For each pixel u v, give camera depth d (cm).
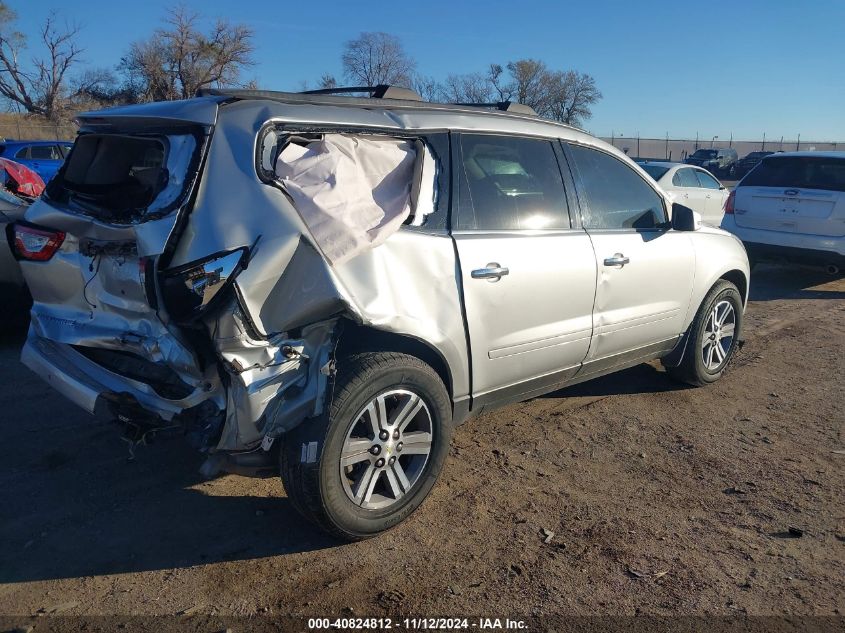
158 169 336
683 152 5125
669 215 511
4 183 787
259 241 286
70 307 344
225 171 294
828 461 440
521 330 396
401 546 338
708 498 392
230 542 338
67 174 361
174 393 304
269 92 328
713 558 335
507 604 298
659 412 517
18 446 425
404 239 338
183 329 287
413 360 338
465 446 451
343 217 308
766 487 405
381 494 348
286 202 297
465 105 426
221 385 297
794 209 935
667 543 346
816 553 340
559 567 325
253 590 304
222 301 279
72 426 454
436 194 364
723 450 454
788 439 473
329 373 309
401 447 344
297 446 309
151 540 338
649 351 509
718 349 572
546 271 404
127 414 314
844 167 911
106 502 370
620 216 473
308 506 316
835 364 636
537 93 4272
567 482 407
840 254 902
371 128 344
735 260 564
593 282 436
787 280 1066
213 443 300
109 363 328
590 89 4306
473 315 367
